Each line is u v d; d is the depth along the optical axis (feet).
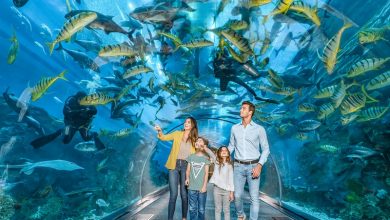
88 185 43.83
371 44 22.79
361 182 28.60
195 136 17.72
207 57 30.14
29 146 37.65
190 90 39.83
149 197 52.26
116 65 30.19
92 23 22.66
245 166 14.48
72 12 22.04
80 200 37.65
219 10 22.33
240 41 21.77
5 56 26.63
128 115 41.11
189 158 17.46
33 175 35.99
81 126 33.68
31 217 28.07
